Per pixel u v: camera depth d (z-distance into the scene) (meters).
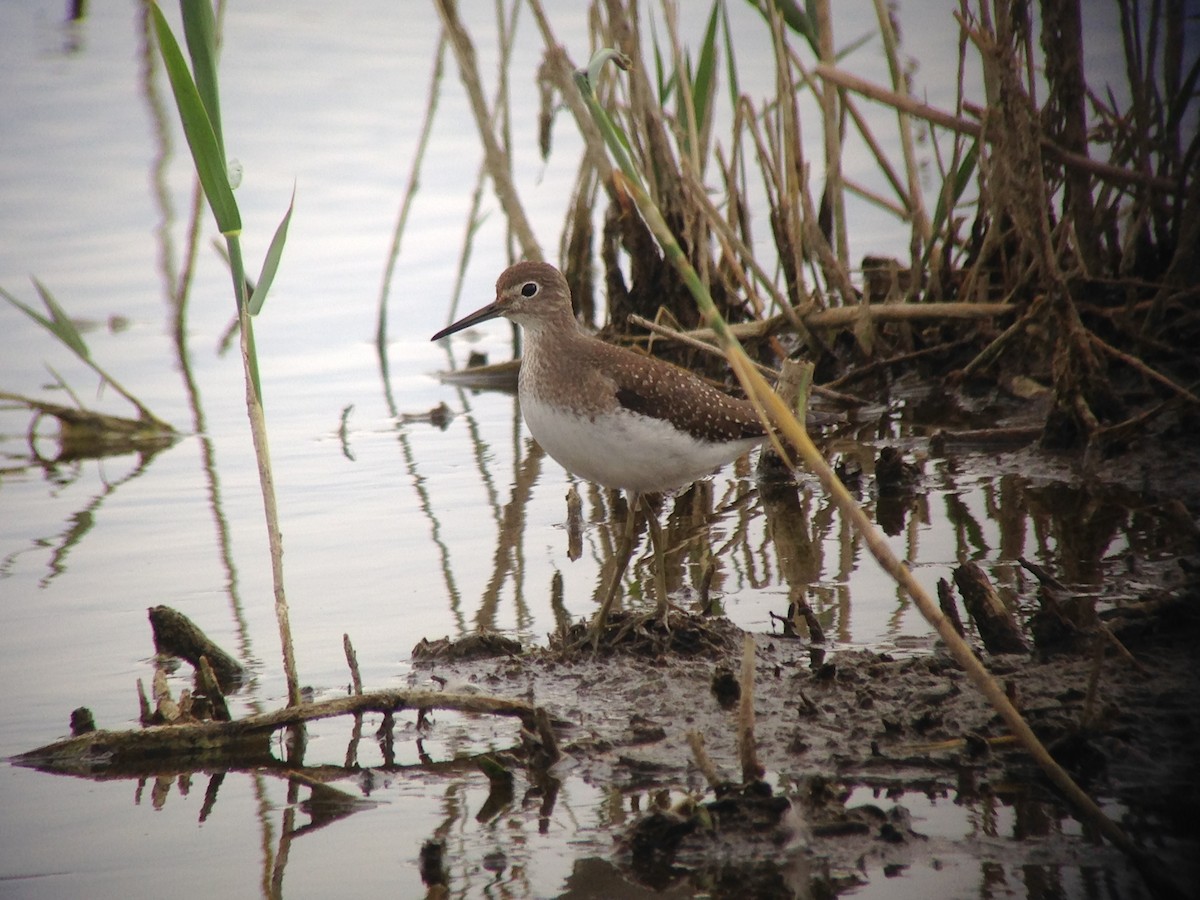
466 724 8.78
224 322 17.75
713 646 9.39
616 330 16.16
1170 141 14.38
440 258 19.41
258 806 7.81
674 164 15.54
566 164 21.80
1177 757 7.50
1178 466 12.10
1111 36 22.56
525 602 10.50
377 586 10.88
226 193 8.20
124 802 7.89
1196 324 13.74
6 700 9.02
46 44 24.41
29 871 7.16
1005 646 8.98
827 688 8.66
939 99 21.70
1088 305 13.80
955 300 15.74
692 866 6.96
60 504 12.85
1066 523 11.30
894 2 25.12
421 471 13.68
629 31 15.21
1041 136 13.28
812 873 6.83
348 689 9.05
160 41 7.69
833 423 14.17
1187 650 8.65
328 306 18.31
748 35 24.03
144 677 9.37
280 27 26.12
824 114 15.64
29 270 18.27
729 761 7.95
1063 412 12.80
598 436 9.64
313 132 22.27
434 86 16.92
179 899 6.89
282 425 15.03
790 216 15.84
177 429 14.91
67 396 15.52
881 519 11.85
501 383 16.52
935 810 7.32
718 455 10.02
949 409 14.55
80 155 20.83
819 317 15.34
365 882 6.98
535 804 7.70
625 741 8.27
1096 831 7.04
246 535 12.03
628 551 9.77
